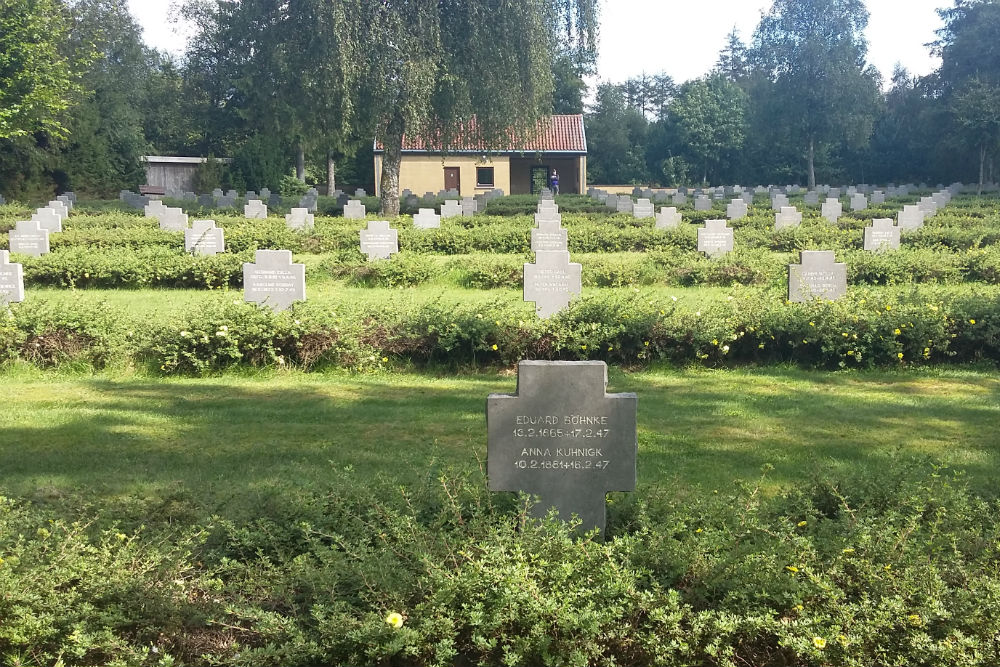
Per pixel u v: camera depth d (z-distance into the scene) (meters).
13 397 8.92
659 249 20.41
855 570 4.36
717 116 72.75
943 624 3.94
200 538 4.88
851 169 68.62
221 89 57.34
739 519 4.87
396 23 28.03
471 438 7.50
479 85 29.61
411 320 10.66
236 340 10.19
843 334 10.36
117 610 4.17
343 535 4.89
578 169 58.84
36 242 19.28
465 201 35.47
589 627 3.85
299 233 21.86
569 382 4.95
